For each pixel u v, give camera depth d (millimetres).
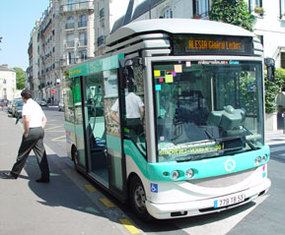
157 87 4156
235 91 4676
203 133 4375
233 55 4645
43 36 79062
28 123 6453
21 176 7199
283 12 18469
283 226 4414
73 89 7488
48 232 4238
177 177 4043
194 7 19750
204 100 4445
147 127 4145
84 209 5152
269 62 5305
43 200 5590
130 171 4734
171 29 4238
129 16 30766
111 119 5289
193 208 4086
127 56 4594
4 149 10703
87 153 6848
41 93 80750
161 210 4020
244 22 15148
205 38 4418
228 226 4430
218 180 4289
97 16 41031
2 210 5082
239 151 4559
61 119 26703
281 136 13086
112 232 4250
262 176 4824
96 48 41531
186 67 4289
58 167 8438
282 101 15016
